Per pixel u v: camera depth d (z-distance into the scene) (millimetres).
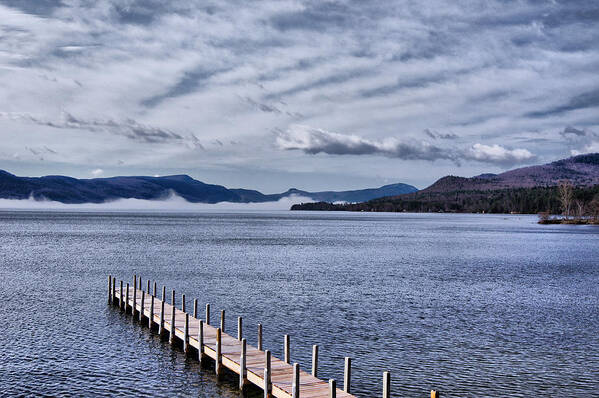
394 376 27375
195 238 127812
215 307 44031
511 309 44750
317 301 47000
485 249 105812
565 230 189500
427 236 148625
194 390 24984
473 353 31562
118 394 24359
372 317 40844
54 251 89625
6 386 25062
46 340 32969
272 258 83125
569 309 45031
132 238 124562
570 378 27453
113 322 37875
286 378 22859
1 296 47250
